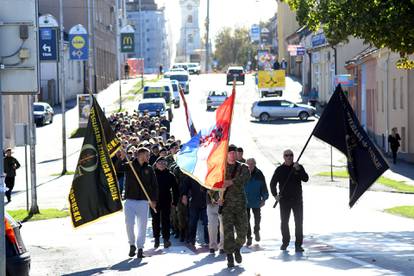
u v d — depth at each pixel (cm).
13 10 1106
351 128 1614
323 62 7481
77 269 1577
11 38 1109
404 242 1889
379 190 3278
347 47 6800
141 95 8694
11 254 1141
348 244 1845
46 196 3200
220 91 7319
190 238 1820
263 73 7819
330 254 1658
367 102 5669
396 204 2820
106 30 10044
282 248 1712
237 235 1516
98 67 9381
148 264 1580
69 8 8625
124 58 11862
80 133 5959
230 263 1494
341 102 1616
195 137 1551
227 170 1506
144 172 1652
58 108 7938
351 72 6278
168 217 1819
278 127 6116
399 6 2289
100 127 1630
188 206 1852
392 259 1584
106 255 1742
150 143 2397
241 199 1510
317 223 2334
